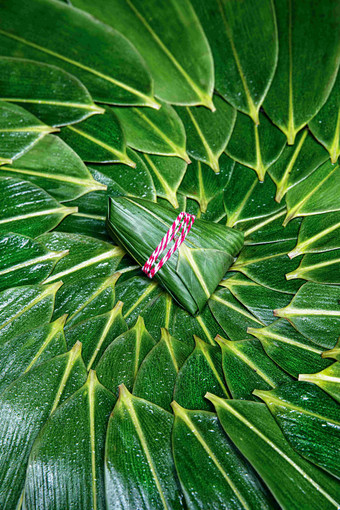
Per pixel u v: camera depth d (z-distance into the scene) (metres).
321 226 0.60
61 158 0.60
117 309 0.59
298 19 0.58
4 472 0.53
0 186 0.59
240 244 0.61
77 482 0.53
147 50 0.59
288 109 0.61
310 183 0.61
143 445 0.54
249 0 0.57
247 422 0.54
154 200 0.61
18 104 0.59
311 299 0.58
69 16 0.57
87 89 0.59
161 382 0.57
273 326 0.58
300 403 0.55
